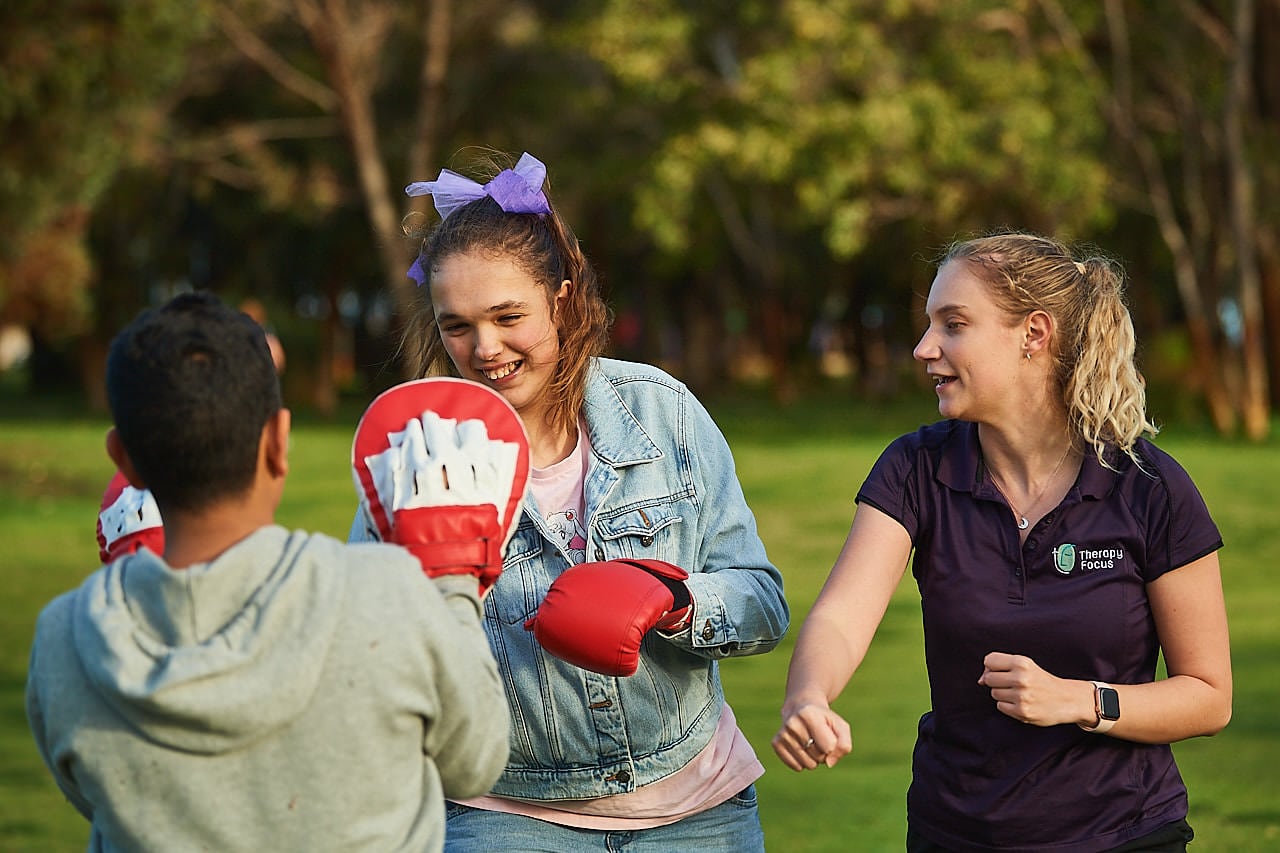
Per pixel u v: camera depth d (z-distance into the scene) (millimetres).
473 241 3783
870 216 31234
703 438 4082
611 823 3912
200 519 2770
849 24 29406
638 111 36375
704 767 3979
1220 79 30781
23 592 14852
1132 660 3768
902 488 3947
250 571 2703
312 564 2736
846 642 3727
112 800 2715
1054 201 29125
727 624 3799
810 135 29562
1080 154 29797
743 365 67688
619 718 3869
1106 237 38656
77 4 21547
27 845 7023
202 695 2617
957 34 29797
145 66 22609
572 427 4055
